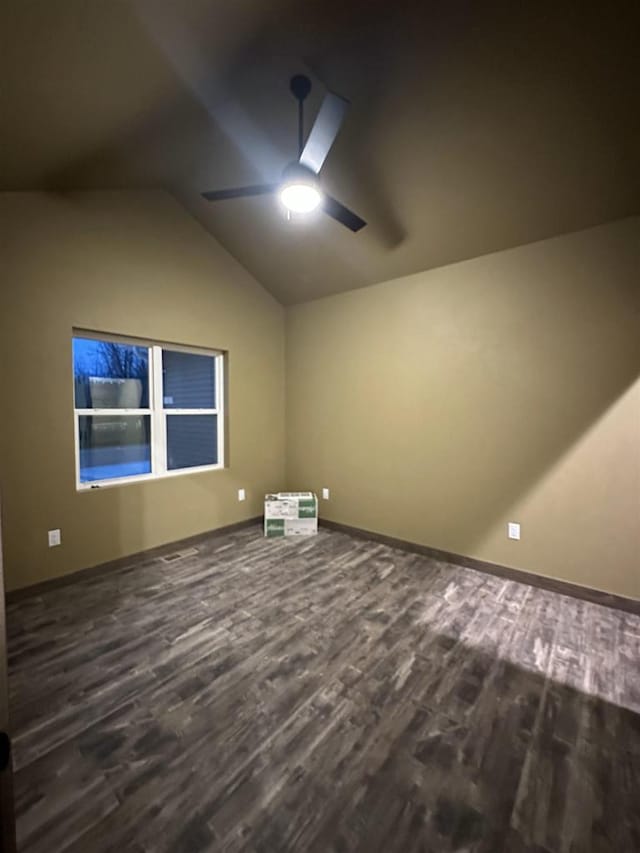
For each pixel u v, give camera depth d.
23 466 2.78
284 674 2.03
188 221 3.70
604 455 2.71
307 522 4.17
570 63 1.89
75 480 3.05
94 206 3.08
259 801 1.38
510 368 3.07
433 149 2.50
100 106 2.03
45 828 1.29
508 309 3.06
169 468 3.80
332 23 1.84
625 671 2.06
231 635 2.36
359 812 1.35
